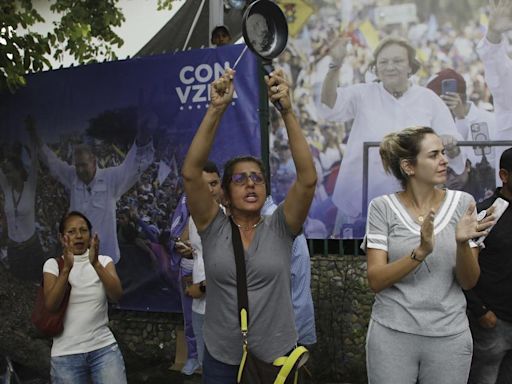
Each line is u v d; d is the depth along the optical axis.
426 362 3.37
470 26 5.71
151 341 6.62
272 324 3.23
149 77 6.55
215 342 3.28
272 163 6.22
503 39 5.63
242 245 3.27
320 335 5.97
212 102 3.18
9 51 6.84
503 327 4.14
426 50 5.84
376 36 5.96
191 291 4.86
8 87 6.94
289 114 3.20
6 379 5.15
